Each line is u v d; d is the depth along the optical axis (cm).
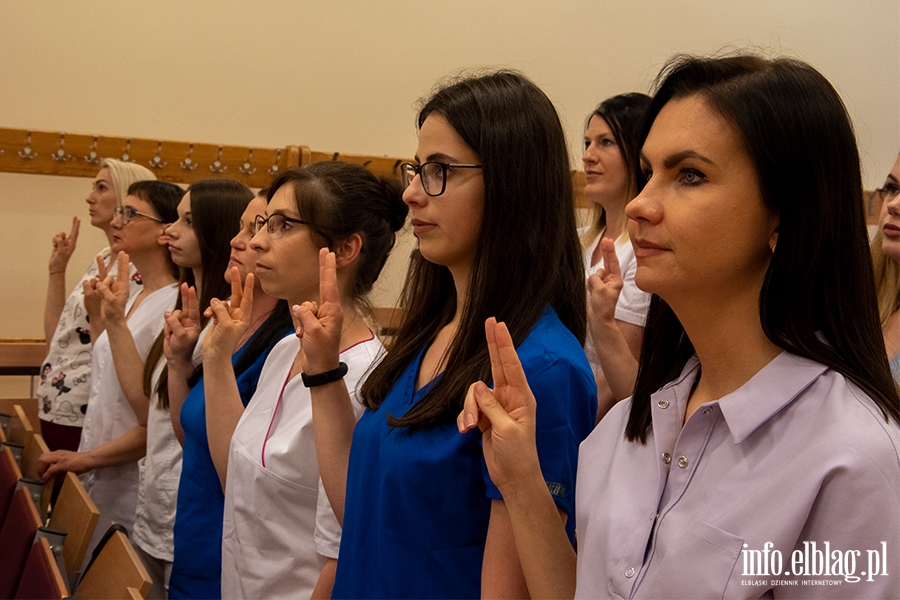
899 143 569
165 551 221
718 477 82
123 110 460
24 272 453
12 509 203
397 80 512
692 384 92
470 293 120
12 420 298
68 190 462
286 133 493
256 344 210
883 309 159
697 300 82
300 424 159
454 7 516
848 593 71
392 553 116
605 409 216
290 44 490
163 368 234
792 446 78
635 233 82
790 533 73
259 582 157
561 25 530
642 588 83
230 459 168
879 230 162
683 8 547
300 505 158
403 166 134
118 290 255
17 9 439
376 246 181
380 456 121
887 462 72
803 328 79
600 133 241
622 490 92
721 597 76
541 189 121
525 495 97
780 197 76
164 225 290
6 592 184
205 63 475
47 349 371
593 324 181
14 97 439
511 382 98
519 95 122
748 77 78
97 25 454
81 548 179
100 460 253
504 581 106
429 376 129
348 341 171
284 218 175
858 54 562
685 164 79
